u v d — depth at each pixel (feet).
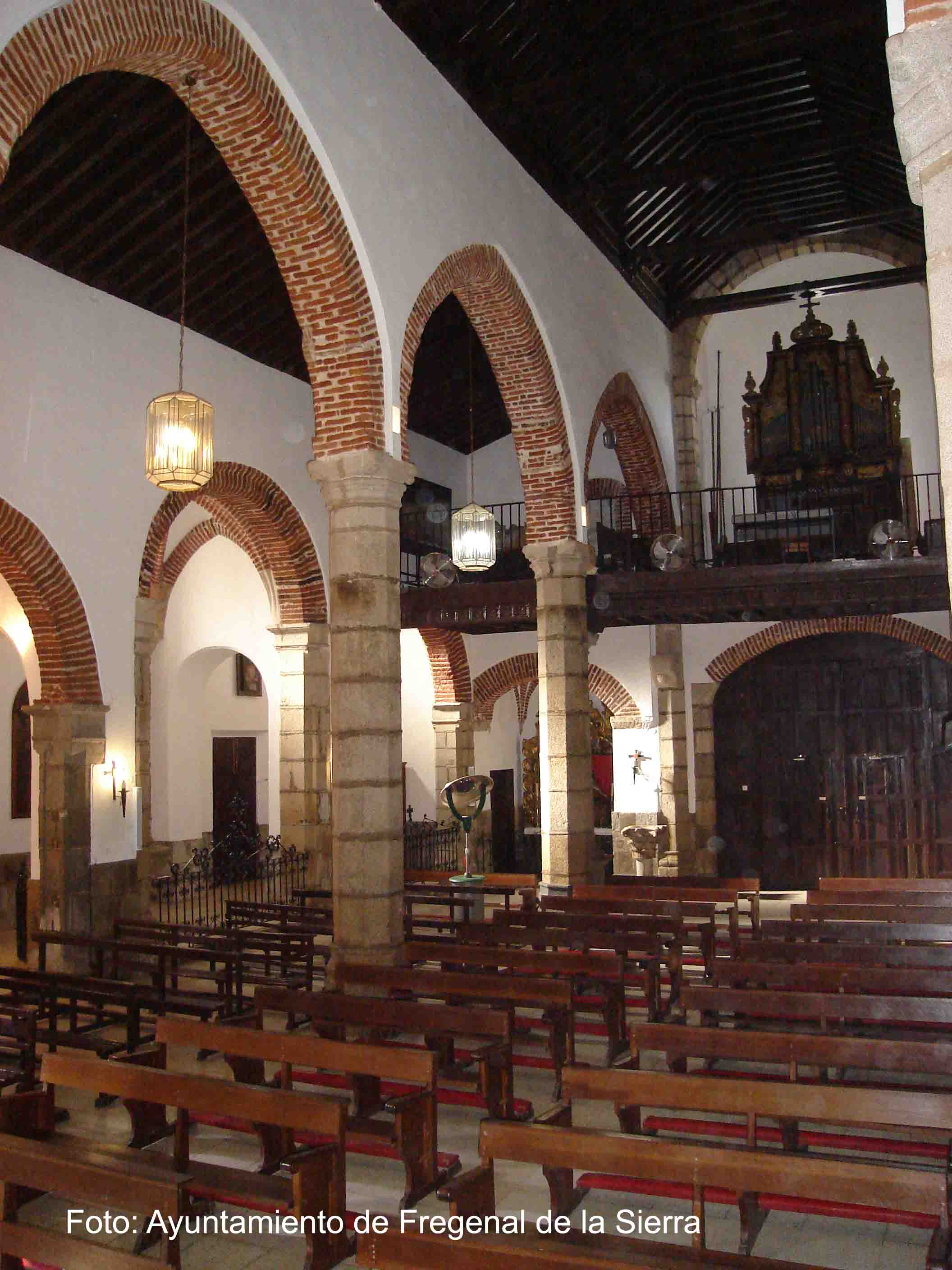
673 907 34.04
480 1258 12.60
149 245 43.01
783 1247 17.19
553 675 46.03
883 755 64.13
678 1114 22.82
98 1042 26.91
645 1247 14.46
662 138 51.78
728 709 67.31
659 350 63.87
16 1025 25.63
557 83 40.01
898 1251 17.06
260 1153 21.35
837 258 71.77
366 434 32.24
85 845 42.16
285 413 54.39
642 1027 19.57
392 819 31.60
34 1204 19.61
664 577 50.06
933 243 12.19
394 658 32.32
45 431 41.11
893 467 61.41
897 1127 15.57
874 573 47.42
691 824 64.59
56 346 41.68
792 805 65.57
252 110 29.22
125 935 39.81
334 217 31.35
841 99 49.85
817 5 41.63
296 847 55.57
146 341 45.91
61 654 42.32
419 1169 18.80
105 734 43.11
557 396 46.80
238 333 50.14
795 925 30.19
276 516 54.19
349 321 32.32
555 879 44.88
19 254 40.27
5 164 22.50
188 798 70.38
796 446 62.64
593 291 52.44
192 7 26.58
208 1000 30.37
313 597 55.93
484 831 74.54
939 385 12.03
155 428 33.71
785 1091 15.99
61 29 23.52
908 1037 24.93
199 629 66.74
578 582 46.75
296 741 55.72
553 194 47.67
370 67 33.53
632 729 65.21
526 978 24.71
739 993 21.94
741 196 61.11
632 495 60.29
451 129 38.45
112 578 43.96
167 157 39.17
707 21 42.96
